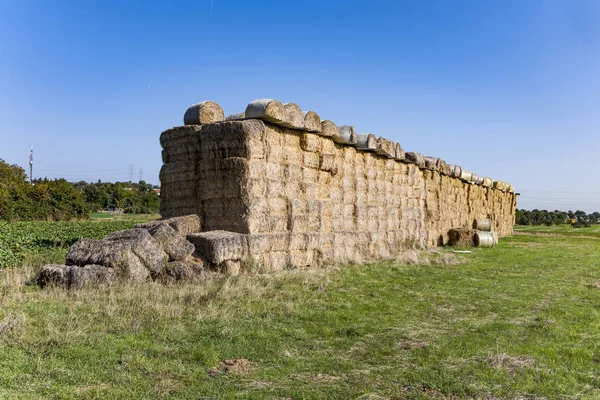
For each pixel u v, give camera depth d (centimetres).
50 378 518
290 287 1077
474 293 1133
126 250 990
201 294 909
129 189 9444
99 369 549
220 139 1319
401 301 1010
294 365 603
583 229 6047
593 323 866
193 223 1312
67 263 1011
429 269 1538
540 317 901
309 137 1508
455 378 573
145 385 516
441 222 2716
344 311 891
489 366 616
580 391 548
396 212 2180
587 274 1553
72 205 4756
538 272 1567
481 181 3528
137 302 828
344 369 598
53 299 832
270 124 1375
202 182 1364
